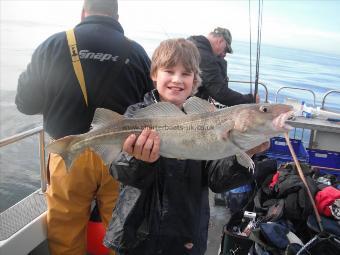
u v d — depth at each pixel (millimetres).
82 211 1171
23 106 1184
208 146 750
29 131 1214
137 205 811
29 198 1327
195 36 1957
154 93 925
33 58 1111
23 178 3266
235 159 778
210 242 1462
